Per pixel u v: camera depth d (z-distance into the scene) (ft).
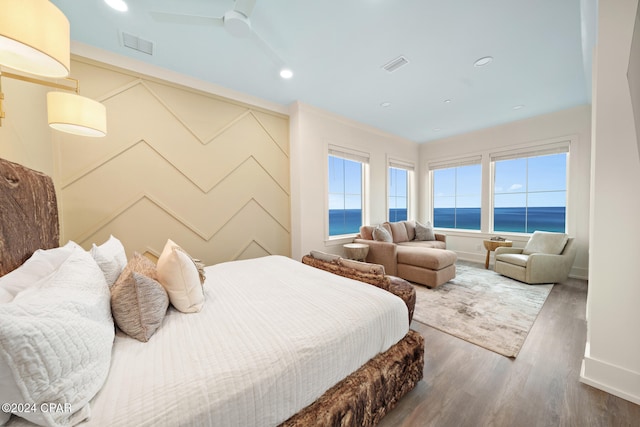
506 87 9.83
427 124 14.40
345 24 6.33
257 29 6.50
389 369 4.17
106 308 3.20
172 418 2.24
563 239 11.46
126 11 5.84
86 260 3.54
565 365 5.56
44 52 2.92
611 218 4.70
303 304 4.44
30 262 3.39
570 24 6.31
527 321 7.63
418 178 18.75
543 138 13.00
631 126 4.45
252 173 10.69
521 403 4.51
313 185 11.88
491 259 15.19
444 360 5.79
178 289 4.16
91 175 7.25
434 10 5.89
